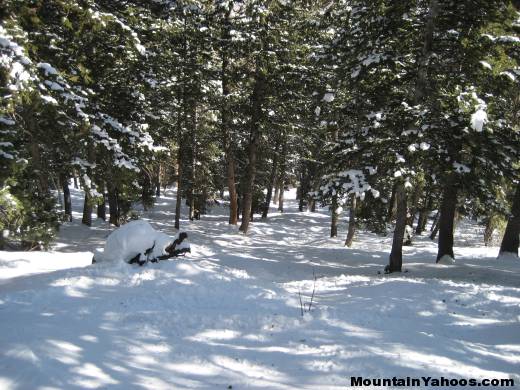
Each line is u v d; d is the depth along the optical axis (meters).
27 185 13.52
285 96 23.91
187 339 5.43
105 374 4.25
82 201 42.47
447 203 16.83
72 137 12.70
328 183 14.16
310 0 21.53
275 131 26.77
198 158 30.16
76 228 22.75
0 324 5.53
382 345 5.32
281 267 17.11
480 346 5.74
